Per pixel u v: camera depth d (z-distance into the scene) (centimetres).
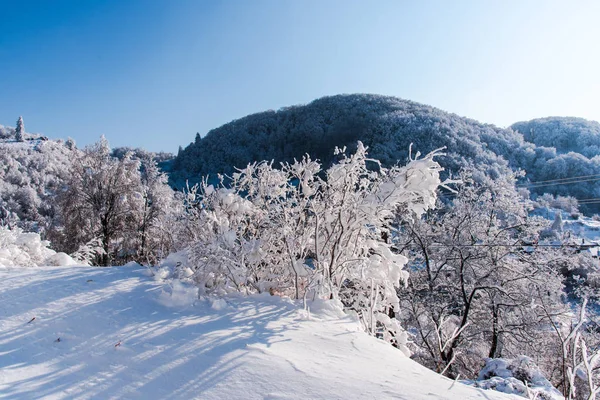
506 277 1411
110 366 229
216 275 439
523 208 1534
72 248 1981
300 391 214
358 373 247
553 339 1256
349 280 552
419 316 1374
